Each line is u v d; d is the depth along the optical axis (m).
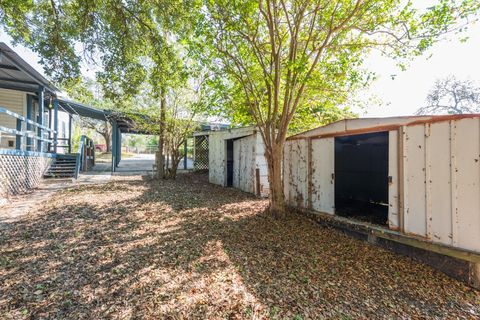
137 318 2.06
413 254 3.60
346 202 7.38
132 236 3.89
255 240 3.97
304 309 2.33
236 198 7.14
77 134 23.53
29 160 7.14
